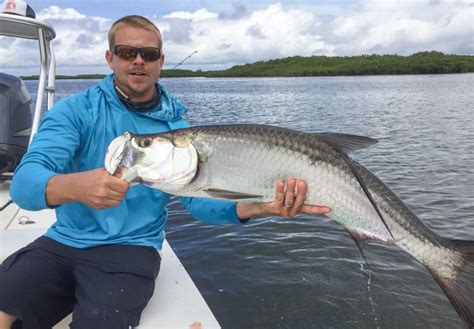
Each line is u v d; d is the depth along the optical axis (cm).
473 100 3134
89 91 312
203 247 578
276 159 266
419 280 489
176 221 684
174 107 334
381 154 1230
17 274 273
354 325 413
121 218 301
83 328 260
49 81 543
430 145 1377
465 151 1261
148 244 306
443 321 420
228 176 270
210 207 324
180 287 326
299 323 416
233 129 270
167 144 261
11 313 267
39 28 502
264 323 416
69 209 301
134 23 304
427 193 823
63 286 289
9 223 418
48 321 285
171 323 281
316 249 565
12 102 504
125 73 303
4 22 484
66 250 292
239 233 621
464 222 669
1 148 496
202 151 266
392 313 431
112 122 307
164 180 260
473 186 870
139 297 278
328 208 271
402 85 5619
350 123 2038
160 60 315
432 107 2716
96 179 235
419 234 287
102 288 276
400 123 1986
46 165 262
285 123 2088
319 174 267
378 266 520
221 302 450
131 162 253
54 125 282
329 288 473
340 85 6222
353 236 280
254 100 3669
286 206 267
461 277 291
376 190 281
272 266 521
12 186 256
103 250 294
